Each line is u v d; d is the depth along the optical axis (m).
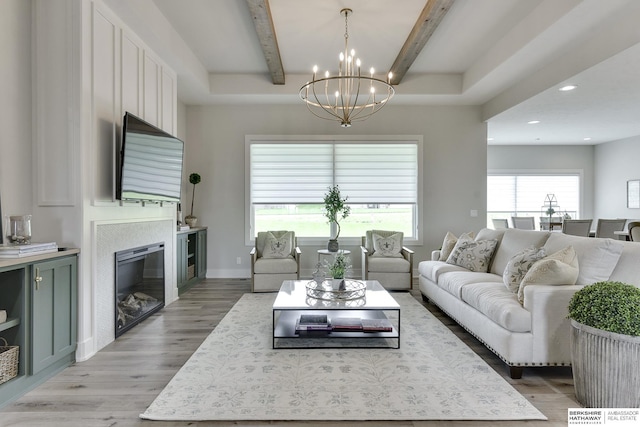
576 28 3.35
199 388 2.24
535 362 2.37
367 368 2.53
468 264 3.86
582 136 7.54
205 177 5.89
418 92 5.37
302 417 1.94
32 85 2.71
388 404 2.06
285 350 2.86
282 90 5.35
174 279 4.47
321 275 3.58
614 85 4.15
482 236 4.19
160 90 4.06
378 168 5.97
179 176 4.30
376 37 4.14
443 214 5.97
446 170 5.96
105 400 2.12
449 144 5.96
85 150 2.74
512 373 2.38
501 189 8.64
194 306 4.20
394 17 3.68
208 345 2.97
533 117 5.72
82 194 2.71
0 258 2.16
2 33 2.46
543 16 3.40
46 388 2.27
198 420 1.92
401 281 4.88
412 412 1.98
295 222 6.06
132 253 3.45
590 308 1.98
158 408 2.02
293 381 2.33
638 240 5.11
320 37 4.14
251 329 3.38
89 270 2.80
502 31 4.00
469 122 5.96
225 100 5.64
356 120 5.91
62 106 2.71
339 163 5.96
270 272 4.85
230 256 5.92
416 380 2.35
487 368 2.53
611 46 3.30
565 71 3.96
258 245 5.34
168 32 3.83
